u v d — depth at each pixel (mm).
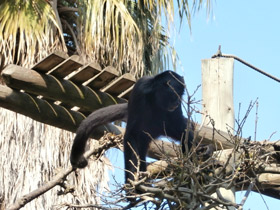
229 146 14086
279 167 11773
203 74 15242
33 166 18844
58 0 22562
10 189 18578
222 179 11328
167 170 12016
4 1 20891
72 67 13781
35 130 19141
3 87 13766
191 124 13938
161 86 14930
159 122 15047
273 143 12016
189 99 11453
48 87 13812
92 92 14500
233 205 11008
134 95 14820
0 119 19094
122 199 11305
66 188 12398
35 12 20469
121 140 14062
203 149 12945
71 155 13422
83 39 21469
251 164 11273
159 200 11359
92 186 18875
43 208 18375
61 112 14500
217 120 14750
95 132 14906
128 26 21484
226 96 14922
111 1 21672
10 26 20062
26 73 13578
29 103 14016
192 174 11039
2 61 20188
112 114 14617
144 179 11234
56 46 20297
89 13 21375
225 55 15281
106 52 21859
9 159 18797
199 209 11078
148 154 15172
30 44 19734
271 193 14133
